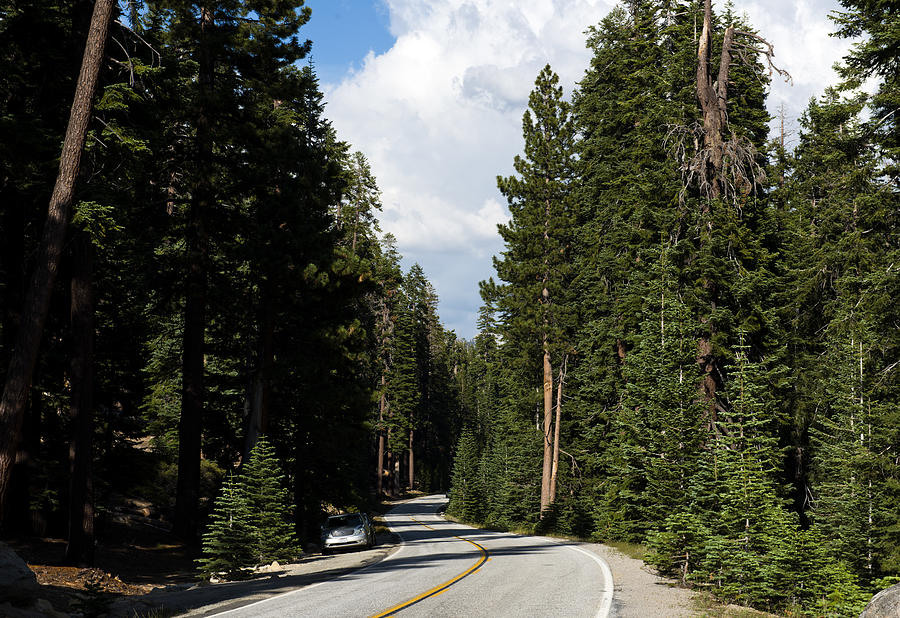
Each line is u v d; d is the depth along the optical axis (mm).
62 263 21219
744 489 16391
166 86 20797
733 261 26172
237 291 27734
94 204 16109
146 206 25219
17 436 13102
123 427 25969
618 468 27234
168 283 26609
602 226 38531
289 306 26891
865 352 21938
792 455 31359
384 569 17922
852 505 20703
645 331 27406
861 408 21562
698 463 21031
